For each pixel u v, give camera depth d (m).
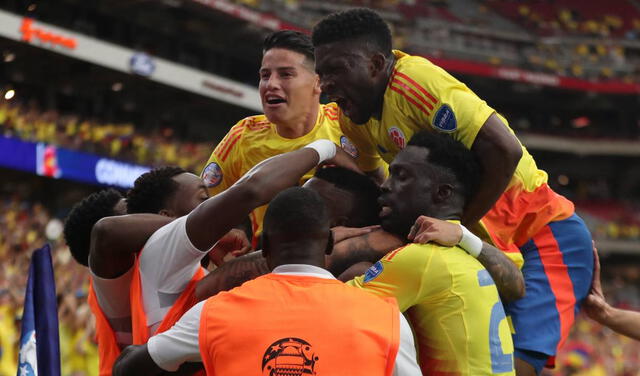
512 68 28.86
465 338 2.55
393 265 2.52
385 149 3.12
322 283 2.22
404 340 2.22
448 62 27.92
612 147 30.80
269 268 2.37
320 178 2.86
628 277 30.41
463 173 2.72
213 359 2.14
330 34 2.91
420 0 32.16
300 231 2.27
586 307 3.39
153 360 2.22
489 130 2.75
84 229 3.05
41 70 21.03
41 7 20.69
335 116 3.67
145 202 2.85
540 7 34.41
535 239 3.24
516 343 3.08
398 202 2.71
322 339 2.11
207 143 24.81
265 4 24.58
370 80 2.92
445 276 2.53
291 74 3.45
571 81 29.84
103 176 19.20
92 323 9.75
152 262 2.55
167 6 22.14
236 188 2.49
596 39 33.09
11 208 16.31
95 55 20.02
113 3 21.77
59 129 18.98
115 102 23.00
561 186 32.88
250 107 23.98
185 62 24.42
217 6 22.27
